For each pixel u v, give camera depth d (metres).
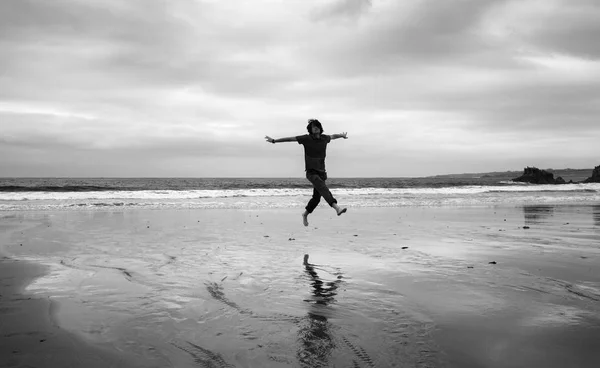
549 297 4.23
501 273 5.36
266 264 5.96
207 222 11.57
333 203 6.55
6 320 3.56
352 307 3.96
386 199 22.02
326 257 6.51
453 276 5.20
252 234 9.19
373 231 9.77
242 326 3.44
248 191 25.75
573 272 5.39
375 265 5.90
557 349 2.94
